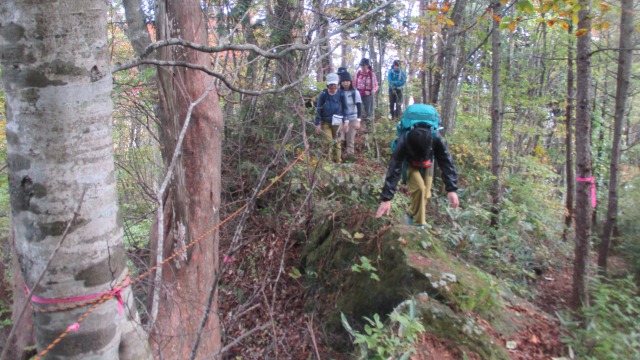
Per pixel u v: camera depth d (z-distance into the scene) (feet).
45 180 4.94
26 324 8.52
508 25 14.17
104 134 5.28
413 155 14.02
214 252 11.69
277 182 19.19
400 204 18.65
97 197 5.25
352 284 14.16
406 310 10.98
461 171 26.63
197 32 10.78
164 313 10.42
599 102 32.30
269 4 23.47
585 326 12.30
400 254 13.24
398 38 28.71
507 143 36.06
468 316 11.32
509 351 10.69
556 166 43.39
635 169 30.89
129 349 6.01
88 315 5.34
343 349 13.11
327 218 16.93
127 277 5.90
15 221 5.21
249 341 14.40
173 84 10.83
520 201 25.27
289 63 22.03
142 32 18.20
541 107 33.40
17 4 4.65
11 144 5.02
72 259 5.15
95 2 5.04
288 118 20.67
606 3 13.19
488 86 36.29
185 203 11.10
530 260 18.10
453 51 23.89
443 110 24.62
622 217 22.25
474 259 16.43
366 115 32.78
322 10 23.82
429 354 9.98
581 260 14.06
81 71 4.95
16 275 8.66
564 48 27.09
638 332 12.00
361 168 23.67
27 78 4.74
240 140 20.97
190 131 11.01
